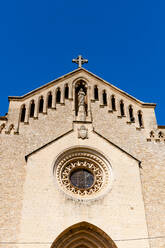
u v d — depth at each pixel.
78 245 31.47
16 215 30.86
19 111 38.31
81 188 33.75
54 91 40.59
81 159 35.59
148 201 33.38
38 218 30.39
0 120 37.22
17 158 34.56
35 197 31.47
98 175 34.66
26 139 36.09
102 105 40.03
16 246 29.19
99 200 32.19
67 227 30.31
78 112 38.81
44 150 34.50
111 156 35.16
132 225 31.12
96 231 31.30
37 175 32.81
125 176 34.00
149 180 34.84
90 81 42.09
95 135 36.38
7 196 31.86
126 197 32.66
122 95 41.47
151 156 36.69
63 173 34.44
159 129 39.31
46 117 38.19
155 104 41.00
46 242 29.33
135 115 39.88
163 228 31.88
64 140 35.50
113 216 31.42
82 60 44.59
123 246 30.03
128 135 38.03
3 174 33.22
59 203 31.45
